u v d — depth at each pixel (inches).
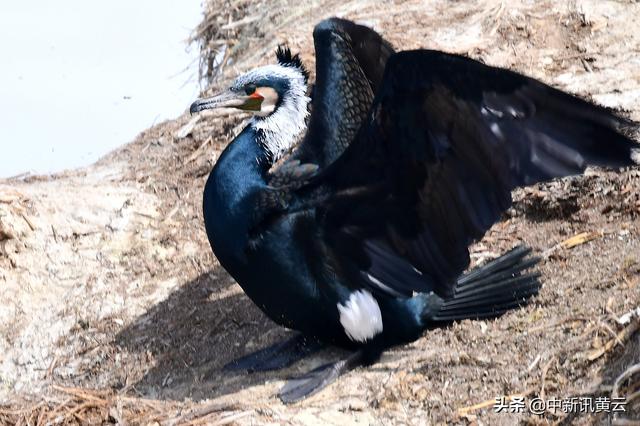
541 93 389.7
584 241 508.1
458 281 485.1
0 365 526.0
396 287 456.1
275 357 488.1
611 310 445.7
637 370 398.6
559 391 419.5
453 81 395.5
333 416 432.1
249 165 471.8
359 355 465.7
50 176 647.8
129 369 508.1
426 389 438.9
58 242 577.3
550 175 399.5
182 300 546.0
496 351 449.1
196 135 649.6
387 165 429.4
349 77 503.5
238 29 783.1
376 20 679.1
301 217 453.1
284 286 458.0
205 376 488.1
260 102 485.4
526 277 484.7
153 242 581.3
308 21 724.0
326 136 491.5
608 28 636.7
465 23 660.1
